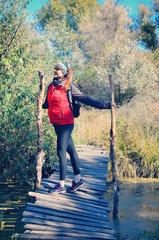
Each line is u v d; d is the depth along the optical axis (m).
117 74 18.67
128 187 6.44
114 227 3.80
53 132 7.35
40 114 4.41
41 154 4.48
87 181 4.59
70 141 3.71
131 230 3.66
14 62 6.54
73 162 3.85
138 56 20.16
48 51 8.38
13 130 6.98
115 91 19.25
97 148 8.52
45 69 7.81
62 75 3.45
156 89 19.48
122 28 32.75
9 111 6.34
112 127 4.39
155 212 4.46
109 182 7.01
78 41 30.02
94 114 12.97
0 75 6.49
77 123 9.07
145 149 8.20
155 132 9.16
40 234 2.77
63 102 3.40
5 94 6.28
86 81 21.84
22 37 7.01
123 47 21.20
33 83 7.14
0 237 3.29
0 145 6.99
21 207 4.71
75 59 19.14
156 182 7.01
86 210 3.42
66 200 3.58
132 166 8.05
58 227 2.93
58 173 4.96
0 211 4.48
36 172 4.45
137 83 18.03
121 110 11.84
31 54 7.21
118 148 8.45
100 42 29.31
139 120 9.82
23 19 6.77
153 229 3.68
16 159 7.07
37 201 3.41
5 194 5.88
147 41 28.41
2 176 7.36
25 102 6.45
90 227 2.99
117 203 4.32
